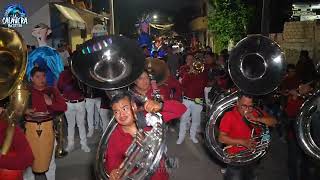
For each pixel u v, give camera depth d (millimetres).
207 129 3971
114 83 2750
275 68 4105
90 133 7965
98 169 2859
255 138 3953
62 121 5918
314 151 3881
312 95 3924
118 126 2857
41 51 6633
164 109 3008
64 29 13656
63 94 6840
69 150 7051
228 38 19125
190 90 7426
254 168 4121
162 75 5254
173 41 30625
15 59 2914
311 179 4746
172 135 8258
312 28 13594
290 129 4934
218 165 6379
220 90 7125
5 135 2838
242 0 18453
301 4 15695
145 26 25219
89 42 2908
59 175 5918
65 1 13508
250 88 3971
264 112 4074
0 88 2836
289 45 14742
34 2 11492
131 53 2941
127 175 2707
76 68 2771
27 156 2963
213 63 8977
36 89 4547
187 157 6809
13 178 2932
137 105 2877
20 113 2982
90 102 7355
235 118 3967
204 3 31734
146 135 2738
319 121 3934
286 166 6270
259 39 4164
